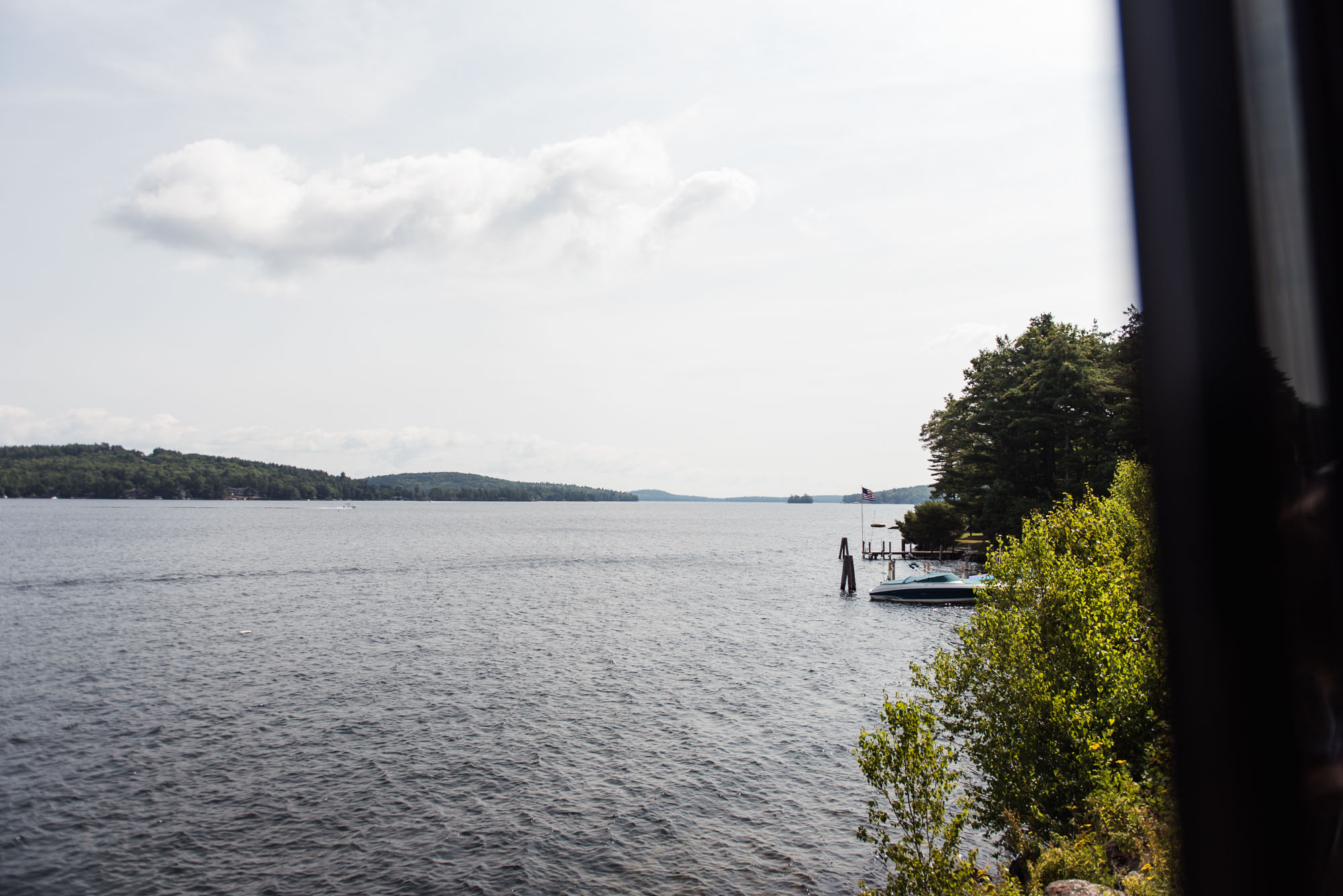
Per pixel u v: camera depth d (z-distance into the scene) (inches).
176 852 652.7
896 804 492.7
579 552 4175.7
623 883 611.5
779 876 624.4
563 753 896.9
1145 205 126.6
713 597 2306.8
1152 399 134.0
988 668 645.9
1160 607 136.6
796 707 1088.8
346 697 1130.0
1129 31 124.4
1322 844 106.7
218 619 1811.0
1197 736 128.6
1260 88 107.9
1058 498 2065.7
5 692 1145.4
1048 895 463.2
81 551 3575.3
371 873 624.4
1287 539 109.2
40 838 675.4
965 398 2610.7
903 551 3344.0
